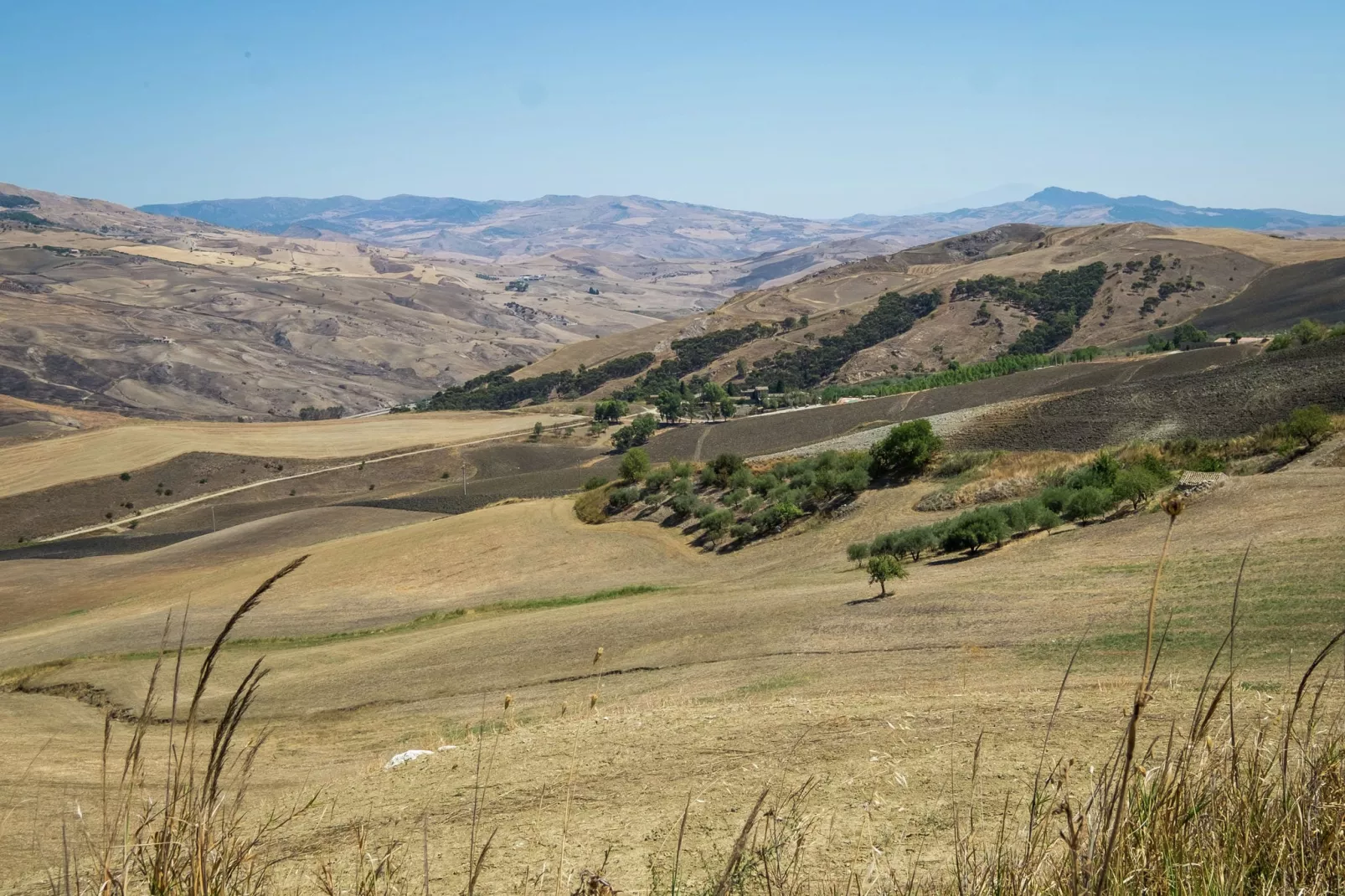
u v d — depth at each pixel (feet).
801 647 113.29
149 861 10.17
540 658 137.18
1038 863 11.62
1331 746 12.85
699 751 42.55
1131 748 9.20
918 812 26.37
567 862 25.96
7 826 40.93
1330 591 82.94
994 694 50.75
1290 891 10.77
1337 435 179.42
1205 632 77.10
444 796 39.83
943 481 222.28
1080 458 212.43
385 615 203.92
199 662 169.07
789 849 20.95
